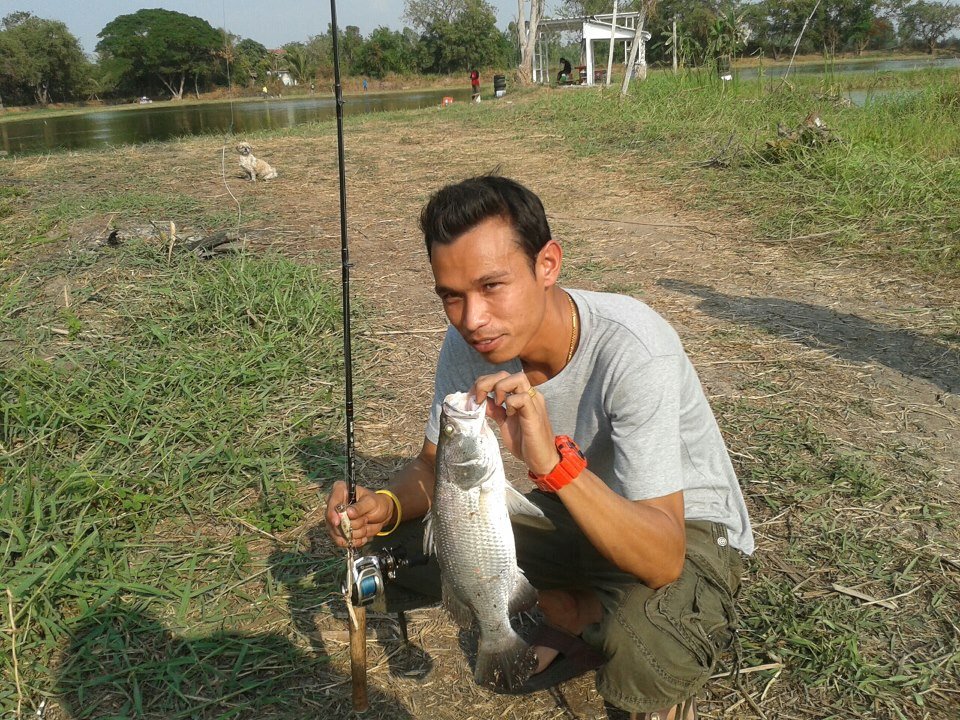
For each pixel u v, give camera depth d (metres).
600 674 2.00
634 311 2.02
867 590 2.98
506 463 3.93
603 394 1.99
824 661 2.63
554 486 1.74
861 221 7.61
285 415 4.39
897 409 4.31
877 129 10.92
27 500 3.32
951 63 37.28
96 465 3.85
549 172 10.91
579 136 13.55
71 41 82.06
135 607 2.97
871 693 2.51
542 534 2.33
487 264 1.80
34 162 12.37
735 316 5.72
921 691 2.52
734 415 4.29
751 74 30.91
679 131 12.84
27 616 2.87
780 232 7.61
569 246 7.61
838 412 4.29
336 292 6.18
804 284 6.32
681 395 2.08
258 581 3.15
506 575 1.89
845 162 8.91
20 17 86.88
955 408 4.30
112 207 8.66
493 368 2.20
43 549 3.06
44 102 81.69
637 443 1.92
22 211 8.66
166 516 3.54
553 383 2.05
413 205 9.27
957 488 3.59
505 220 1.81
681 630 1.94
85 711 2.56
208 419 4.23
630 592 1.98
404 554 2.33
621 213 8.70
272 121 27.14
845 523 3.36
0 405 4.06
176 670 2.70
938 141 10.27
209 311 5.54
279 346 5.16
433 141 14.19
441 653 2.78
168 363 4.80
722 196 8.97
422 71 86.69
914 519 3.38
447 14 84.50
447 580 1.94
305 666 2.73
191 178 10.84
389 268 6.96
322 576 3.15
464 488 1.84
